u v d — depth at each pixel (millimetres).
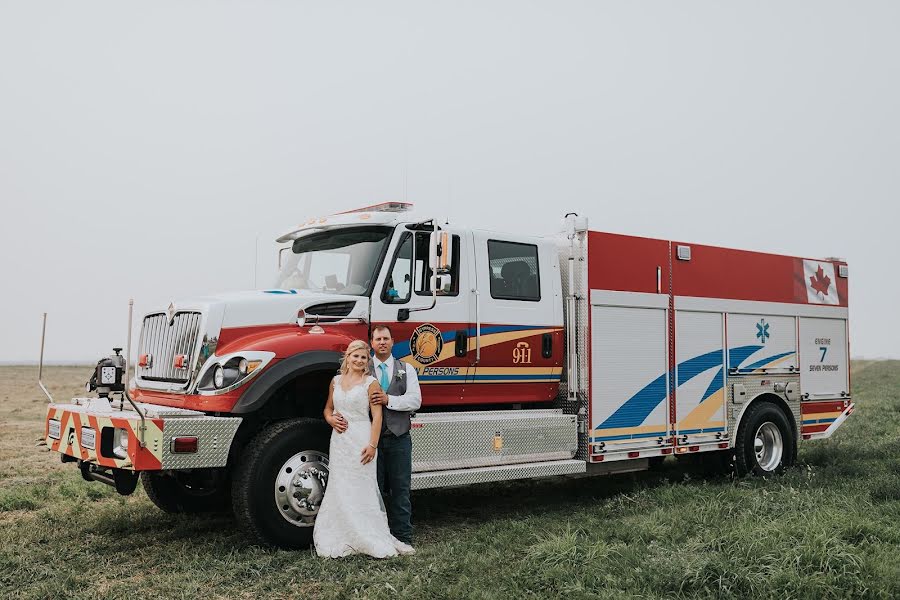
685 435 8492
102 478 6191
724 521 6199
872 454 10234
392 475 5957
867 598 4496
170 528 6691
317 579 5098
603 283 7801
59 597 4727
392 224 6820
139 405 6207
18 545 6023
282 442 5777
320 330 6242
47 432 6676
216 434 5574
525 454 7203
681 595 4535
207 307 5965
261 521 5641
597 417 7676
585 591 4566
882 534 5574
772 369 9547
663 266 8398
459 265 7070
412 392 5938
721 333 8969
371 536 5539
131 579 5195
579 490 8719
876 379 30578
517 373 7395
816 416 10141
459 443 6758
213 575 5172
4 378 32344
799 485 7945
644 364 8141
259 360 5773
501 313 7297
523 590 4660
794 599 4414
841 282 10719
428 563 5312
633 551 5266
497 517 7238
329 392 5867
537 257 7664
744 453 9062
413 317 6734
